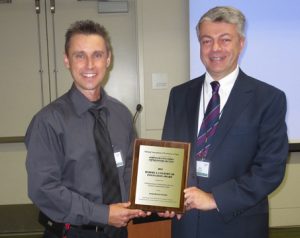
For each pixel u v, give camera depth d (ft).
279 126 4.36
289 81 9.49
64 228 4.48
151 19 9.45
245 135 4.35
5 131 10.56
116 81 10.52
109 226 4.57
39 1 10.13
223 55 4.40
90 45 4.42
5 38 10.25
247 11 9.24
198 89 4.99
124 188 4.83
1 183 10.59
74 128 4.48
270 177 4.30
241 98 4.47
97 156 4.54
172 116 5.13
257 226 4.55
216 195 4.26
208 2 9.11
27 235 9.68
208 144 4.52
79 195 4.33
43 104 10.51
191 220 4.58
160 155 4.59
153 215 5.08
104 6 10.04
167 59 9.55
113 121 4.96
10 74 10.38
